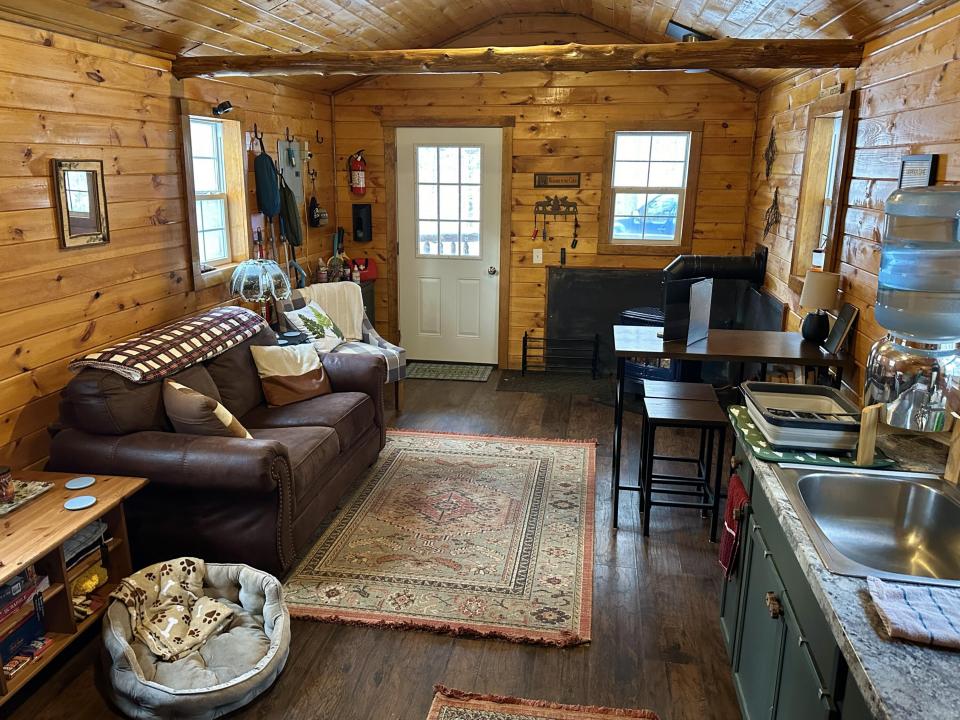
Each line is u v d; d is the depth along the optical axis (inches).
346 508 141.7
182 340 132.3
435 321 247.0
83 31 118.3
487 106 225.0
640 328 148.9
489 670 96.2
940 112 95.0
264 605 100.6
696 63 130.2
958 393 77.8
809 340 137.7
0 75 103.2
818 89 150.9
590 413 200.2
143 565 115.6
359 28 170.1
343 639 102.5
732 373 177.0
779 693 68.8
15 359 109.3
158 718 85.1
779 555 72.1
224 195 175.6
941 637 48.1
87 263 123.7
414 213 238.5
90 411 110.0
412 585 115.4
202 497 111.6
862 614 52.1
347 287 206.7
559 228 230.5
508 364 243.9
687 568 121.7
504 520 137.4
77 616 95.3
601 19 205.2
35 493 98.3
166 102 144.2
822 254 145.1
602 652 100.0
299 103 207.9
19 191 107.9
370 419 155.9
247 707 89.1
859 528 74.9
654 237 229.6
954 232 73.9
